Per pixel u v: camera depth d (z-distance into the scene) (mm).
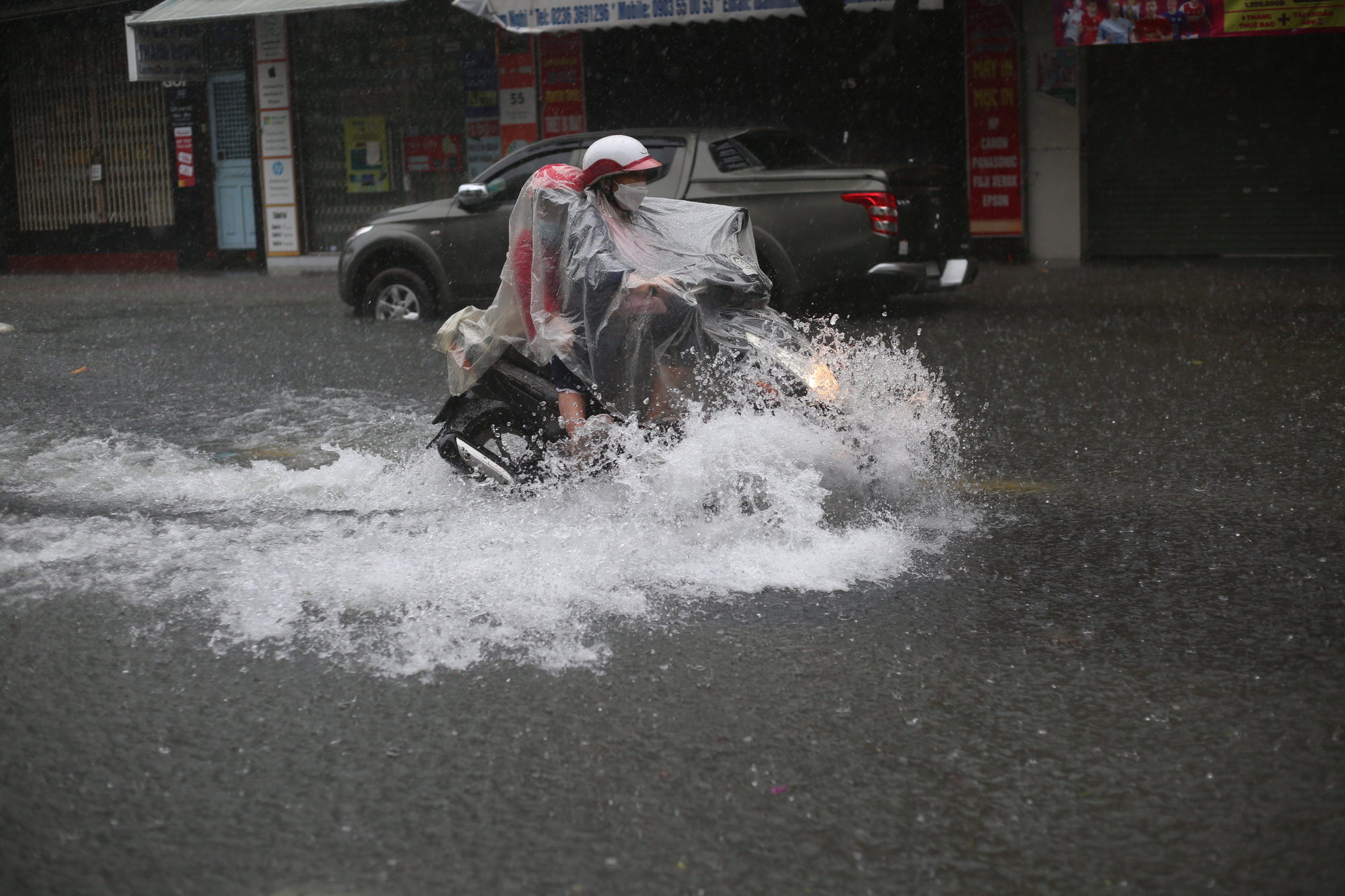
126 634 3652
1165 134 15711
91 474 5641
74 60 20891
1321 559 4285
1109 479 5457
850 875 2420
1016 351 9094
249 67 19250
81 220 21375
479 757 2896
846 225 9797
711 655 3477
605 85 17531
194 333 11008
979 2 15523
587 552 4277
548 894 2361
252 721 3086
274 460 5945
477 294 11109
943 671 3371
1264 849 2494
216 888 2381
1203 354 8656
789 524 4547
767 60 16672
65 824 2607
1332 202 15219
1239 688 3246
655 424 4523
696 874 2422
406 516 4840
